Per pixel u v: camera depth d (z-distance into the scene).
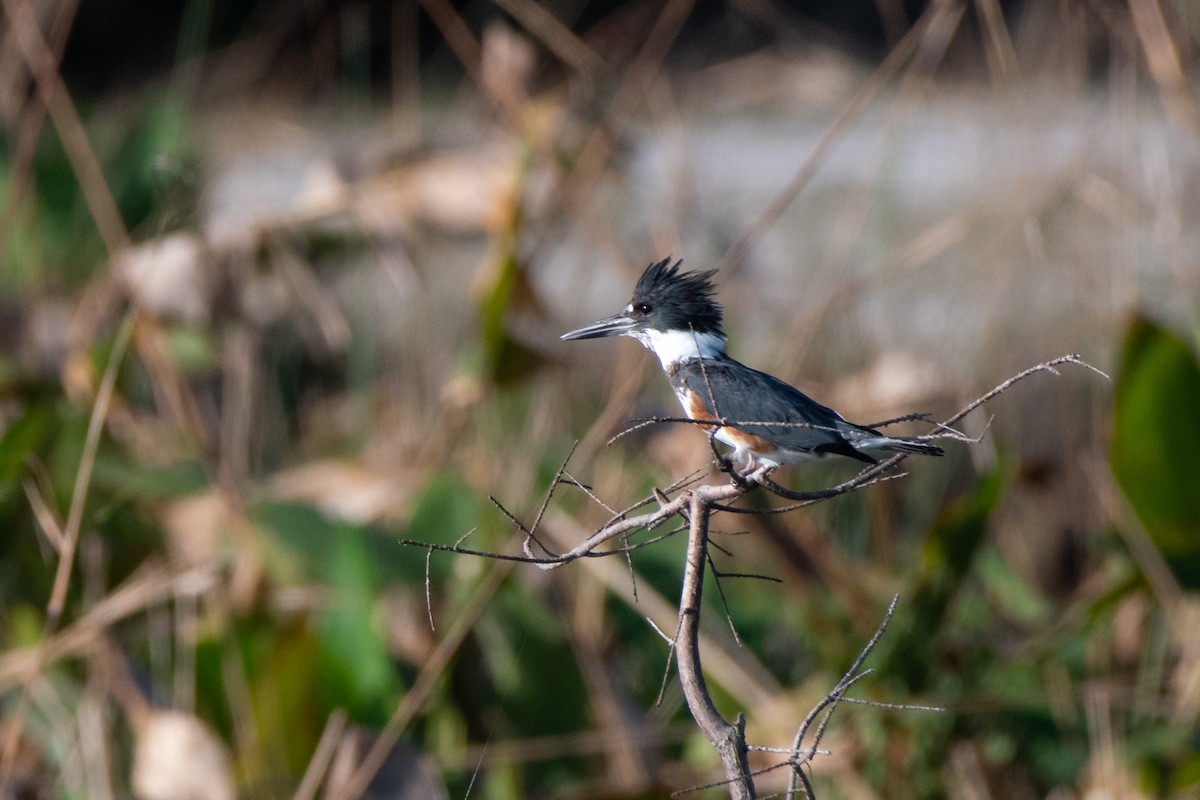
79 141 11.50
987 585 13.21
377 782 9.01
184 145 15.69
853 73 22.06
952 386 11.96
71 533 9.43
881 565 11.91
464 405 11.32
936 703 10.13
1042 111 11.95
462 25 12.62
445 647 9.32
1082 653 11.69
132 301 11.31
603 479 11.34
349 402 14.68
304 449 14.25
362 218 11.29
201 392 13.04
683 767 10.41
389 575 10.12
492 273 10.47
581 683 10.41
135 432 12.24
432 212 11.24
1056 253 12.27
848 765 10.16
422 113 18.78
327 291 13.27
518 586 10.54
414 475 11.40
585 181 11.61
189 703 9.83
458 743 10.45
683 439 10.77
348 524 10.24
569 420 12.41
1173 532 9.89
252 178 21.05
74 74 33.28
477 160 11.54
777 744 10.23
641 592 10.70
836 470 13.12
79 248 14.05
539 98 12.09
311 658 9.77
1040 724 10.88
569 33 12.27
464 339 14.18
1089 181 11.15
